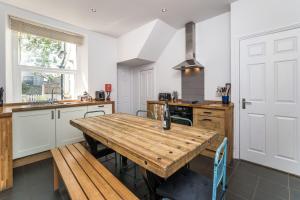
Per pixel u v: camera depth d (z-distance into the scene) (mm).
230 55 2643
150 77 4410
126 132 1491
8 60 2639
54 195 1702
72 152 1747
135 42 3625
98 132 1499
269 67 2225
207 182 1245
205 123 2611
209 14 2998
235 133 2562
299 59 1990
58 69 3352
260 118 2328
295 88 2031
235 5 2506
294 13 2000
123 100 4855
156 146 1133
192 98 3490
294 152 2053
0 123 1762
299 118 2006
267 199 1619
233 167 2283
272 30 2160
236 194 1700
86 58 3602
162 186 1197
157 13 2934
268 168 2246
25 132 2355
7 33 2594
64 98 3471
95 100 3588
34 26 2895
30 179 1998
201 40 3303
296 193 1702
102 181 1204
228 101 2727
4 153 1791
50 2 2508
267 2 2201
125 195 1047
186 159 1007
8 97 2648
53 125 2654
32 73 3000
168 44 3912
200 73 3346
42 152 2568
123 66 4820
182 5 2670
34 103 2869
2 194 1715
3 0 2418
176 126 1709
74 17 3027
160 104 3387
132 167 2299
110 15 2973
